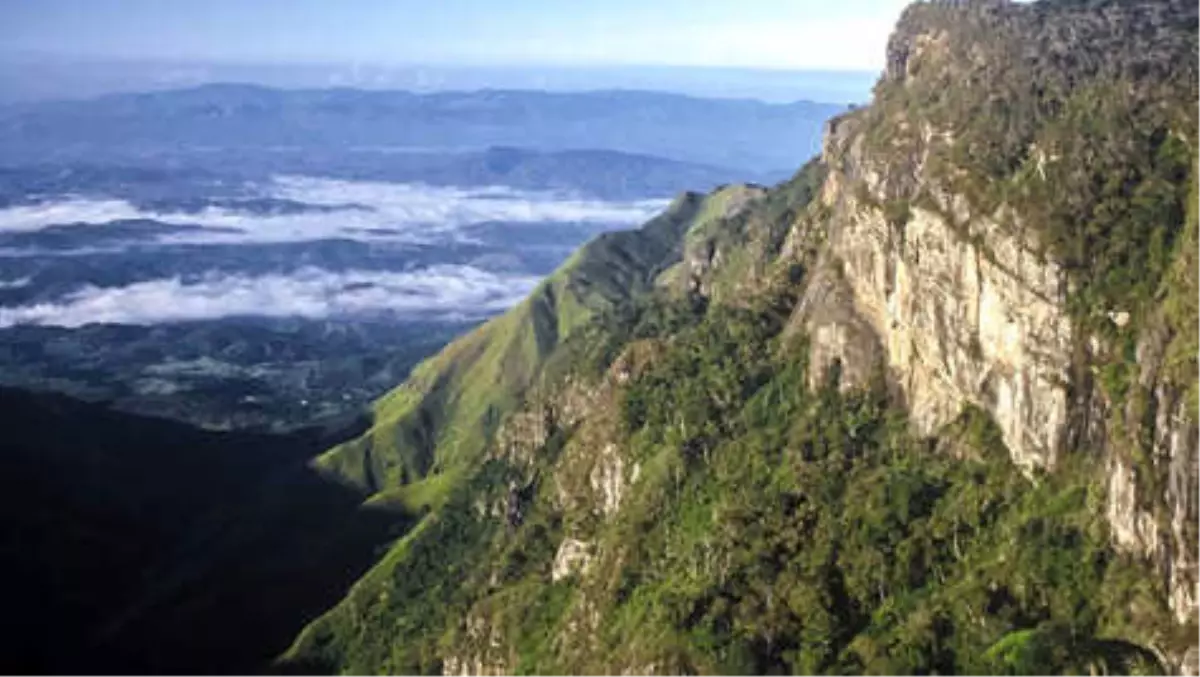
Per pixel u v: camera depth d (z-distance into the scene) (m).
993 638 110.00
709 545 152.25
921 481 137.62
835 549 138.62
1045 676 101.69
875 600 129.75
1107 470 113.50
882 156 171.75
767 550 144.62
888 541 134.00
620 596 163.38
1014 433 129.75
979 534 125.94
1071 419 121.62
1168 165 129.62
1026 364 127.50
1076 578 110.88
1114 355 117.69
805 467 154.88
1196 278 108.88
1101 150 134.38
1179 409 101.88
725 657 131.25
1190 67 142.50
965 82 168.00
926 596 123.88
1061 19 178.12
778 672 127.88
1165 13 172.00
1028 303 128.50
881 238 162.12
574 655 162.00
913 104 179.38
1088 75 153.00
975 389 138.25
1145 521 105.31
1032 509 121.56
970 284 139.00
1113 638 103.12
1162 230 121.12
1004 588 115.56
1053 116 148.50
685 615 139.62
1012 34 175.88
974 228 139.88
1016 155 145.00
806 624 130.12
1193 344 104.38
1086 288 123.44
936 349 146.38
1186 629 97.56
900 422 153.00
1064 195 131.50
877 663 115.38
